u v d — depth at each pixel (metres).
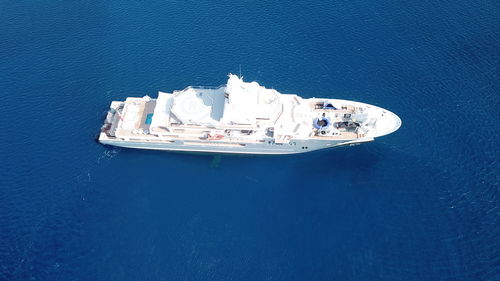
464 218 75.31
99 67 102.38
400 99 94.50
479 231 73.50
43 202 79.31
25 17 113.81
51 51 105.81
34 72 101.56
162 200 79.44
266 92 86.31
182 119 83.56
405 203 77.75
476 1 114.88
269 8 115.00
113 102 92.69
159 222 76.31
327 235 74.00
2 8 116.12
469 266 69.50
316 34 108.31
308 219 76.12
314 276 69.31
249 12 114.00
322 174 82.69
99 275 70.12
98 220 76.81
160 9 115.19
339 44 105.94
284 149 85.56
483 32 107.19
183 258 71.81
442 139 87.00
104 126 88.75
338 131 83.06
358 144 86.69
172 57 103.88
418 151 85.25
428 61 101.56
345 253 71.69
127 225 76.00
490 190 78.88
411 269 69.50
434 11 112.94
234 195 80.00
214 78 99.38
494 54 102.12
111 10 115.38
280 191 80.38
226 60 102.94
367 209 77.19
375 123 84.19
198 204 78.69
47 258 72.12
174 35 108.56
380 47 105.00
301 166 84.50
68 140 89.12
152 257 72.06
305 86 97.69
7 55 104.88
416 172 82.06
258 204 78.50
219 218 76.62
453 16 111.44
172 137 85.75
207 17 112.75
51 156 86.25
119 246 73.44
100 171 84.06
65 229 75.69
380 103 94.00
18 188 81.25
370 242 73.00
